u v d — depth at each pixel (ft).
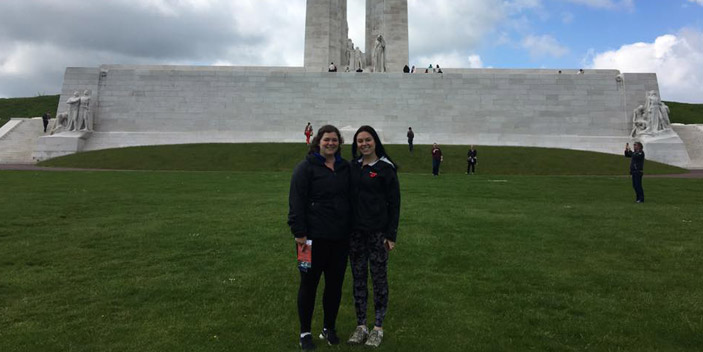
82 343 13.20
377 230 14.08
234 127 131.75
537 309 15.96
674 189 54.29
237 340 13.50
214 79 132.67
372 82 132.57
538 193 50.03
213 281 18.85
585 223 31.42
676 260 21.89
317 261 13.55
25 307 15.88
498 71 143.13
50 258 22.15
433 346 13.20
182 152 103.24
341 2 156.25
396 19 147.43
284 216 34.37
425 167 92.94
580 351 12.88
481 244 25.22
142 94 131.64
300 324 14.29
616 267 20.85
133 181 60.75
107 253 23.20
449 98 131.54
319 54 145.18
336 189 13.71
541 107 130.41
